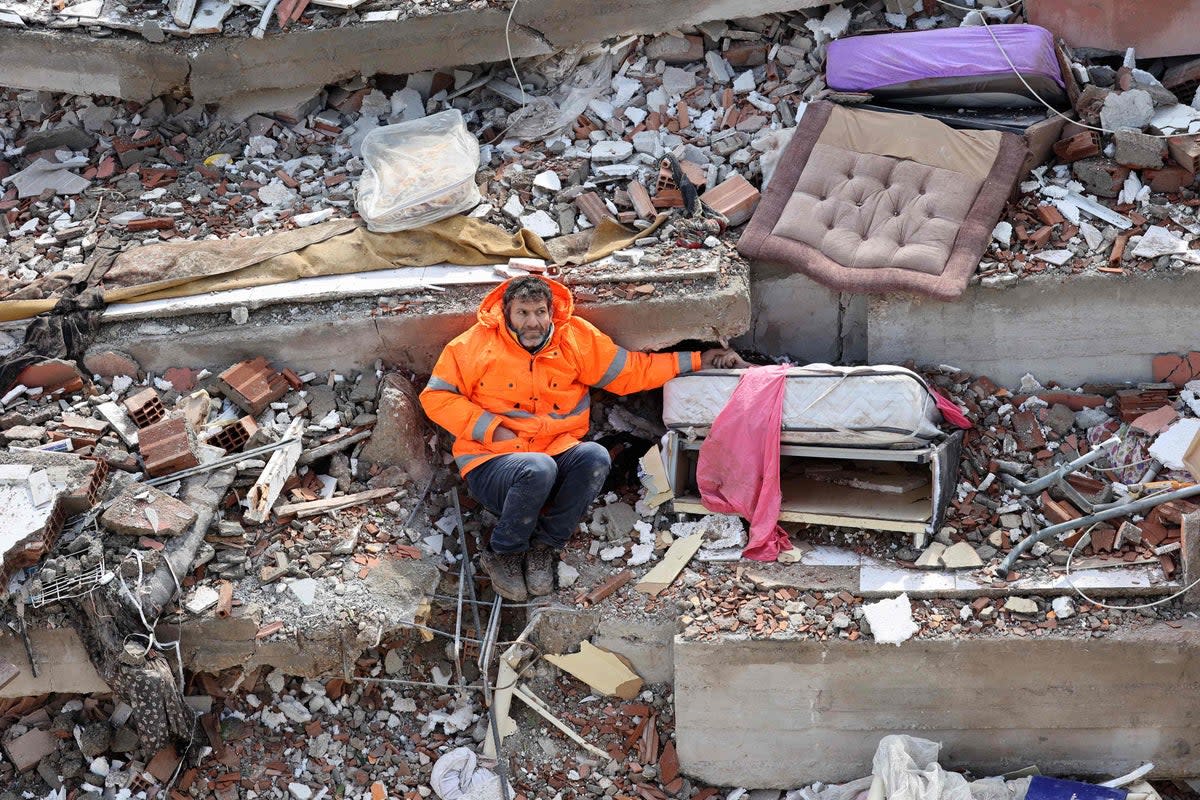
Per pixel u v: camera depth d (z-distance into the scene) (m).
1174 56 6.14
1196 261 5.49
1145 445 5.46
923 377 5.74
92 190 6.48
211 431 5.53
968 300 5.65
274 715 5.38
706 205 5.99
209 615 5.06
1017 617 5.06
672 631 5.27
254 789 5.25
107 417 5.56
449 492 5.71
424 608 5.30
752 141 6.21
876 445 5.30
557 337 5.41
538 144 6.41
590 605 5.34
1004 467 5.49
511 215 6.06
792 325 6.02
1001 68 5.82
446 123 6.31
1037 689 5.07
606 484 5.72
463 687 5.43
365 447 5.61
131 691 5.00
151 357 5.80
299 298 5.77
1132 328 5.62
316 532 5.35
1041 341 5.70
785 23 6.46
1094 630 4.98
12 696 5.21
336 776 5.30
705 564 5.41
